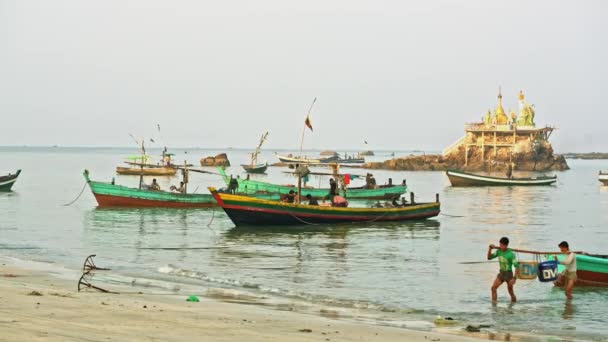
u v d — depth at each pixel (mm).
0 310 13641
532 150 149375
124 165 172625
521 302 20281
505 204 66938
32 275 22156
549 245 36562
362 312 18297
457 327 16641
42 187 81875
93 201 60656
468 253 31547
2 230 38375
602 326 17203
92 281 21422
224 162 180750
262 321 15164
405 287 22516
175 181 108062
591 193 85500
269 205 39562
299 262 27844
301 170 42594
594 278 22375
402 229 41750
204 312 15898
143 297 18344
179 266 26109
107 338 11438
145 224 42469
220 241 34594
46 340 10703
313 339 13250
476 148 151875
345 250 31875
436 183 109312
